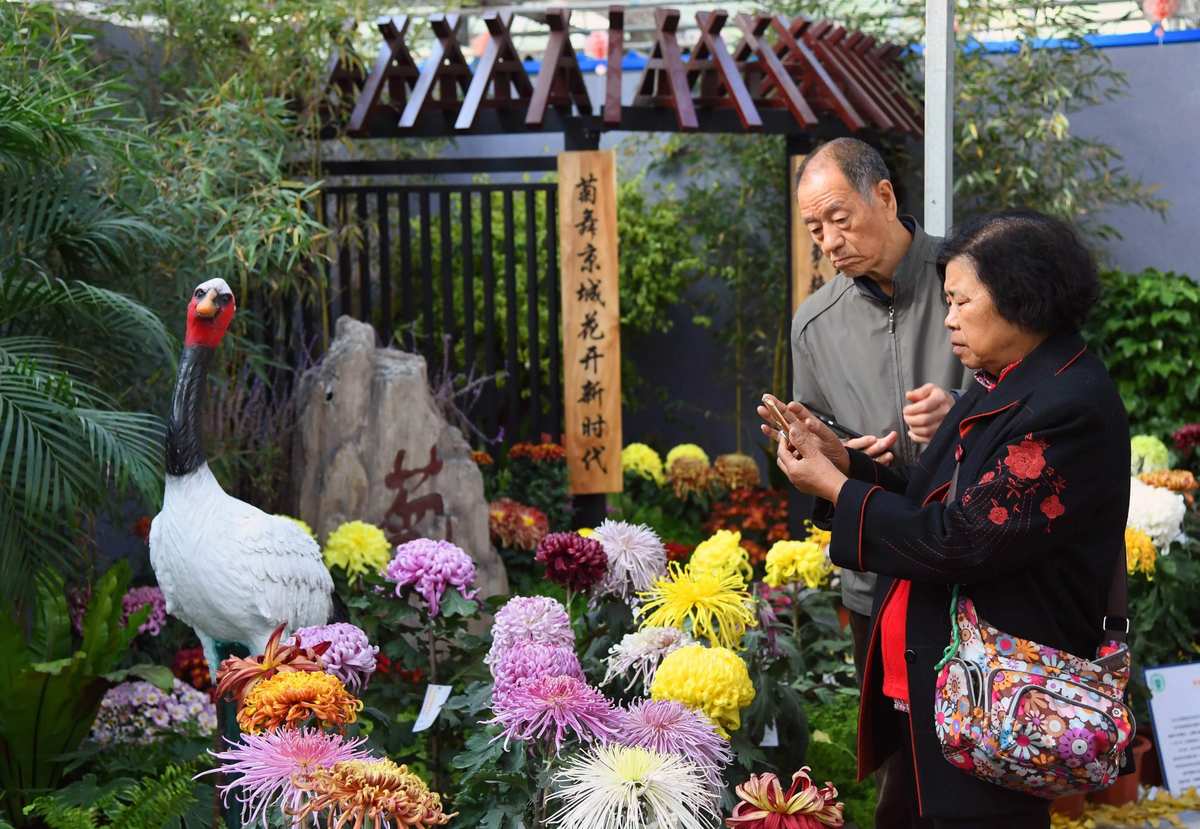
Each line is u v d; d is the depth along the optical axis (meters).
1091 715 1.85
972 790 1.96
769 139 7.23
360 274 5.77
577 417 5.63
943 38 3.45
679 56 5.44
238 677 2.08
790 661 3.21
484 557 4.82
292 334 5.34
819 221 2.66
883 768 2.66
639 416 7.98
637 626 3.06
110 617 3.24
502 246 7.30
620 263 7.52
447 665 3.20
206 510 2.88
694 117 5.27
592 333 5.59
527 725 2.18
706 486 6.60
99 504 3.48
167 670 3.21
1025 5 6.69
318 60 5.13
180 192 4.09
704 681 2.41
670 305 7.90
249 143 4.30
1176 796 3.49
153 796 2.41
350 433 4.65
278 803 1.89
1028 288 1.91
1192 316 6.56
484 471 5.93
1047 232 1.94
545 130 5.52
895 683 2.15
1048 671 1.89
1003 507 1.88
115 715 3.36
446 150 7.57
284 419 4.77
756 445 7.76
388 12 6.48
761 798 1.75
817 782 3.51
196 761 3.11
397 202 6.96
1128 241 7.24
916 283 2.70
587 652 3.06
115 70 4.95
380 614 3.07
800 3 7.02
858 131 5.76
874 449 2.47
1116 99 7.20
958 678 1.93
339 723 2.00
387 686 3.18
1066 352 1.95
